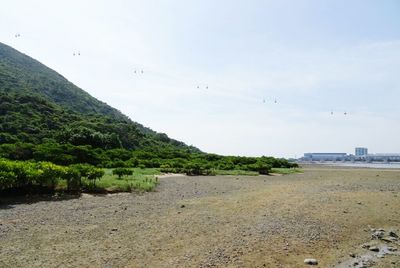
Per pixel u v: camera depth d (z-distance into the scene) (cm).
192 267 844
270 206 1722
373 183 3238
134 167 4647
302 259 943
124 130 8588
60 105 10769
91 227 1223
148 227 1235
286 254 973
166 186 2656
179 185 2755
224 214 1496
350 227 1320
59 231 1157
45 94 11762
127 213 1497
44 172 1997
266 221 1361
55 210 1534
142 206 1688
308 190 2500
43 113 8044
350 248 1070
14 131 6450
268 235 1152
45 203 1714
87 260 871
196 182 3062
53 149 3975
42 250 945
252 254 958
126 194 2130
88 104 13188
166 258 902
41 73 14088
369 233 1252
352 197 2125
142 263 860
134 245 1009
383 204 1869
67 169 2088
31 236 1088
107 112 13525
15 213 1445
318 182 3281
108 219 1364
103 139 6278
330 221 1400
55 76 14712
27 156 3812
